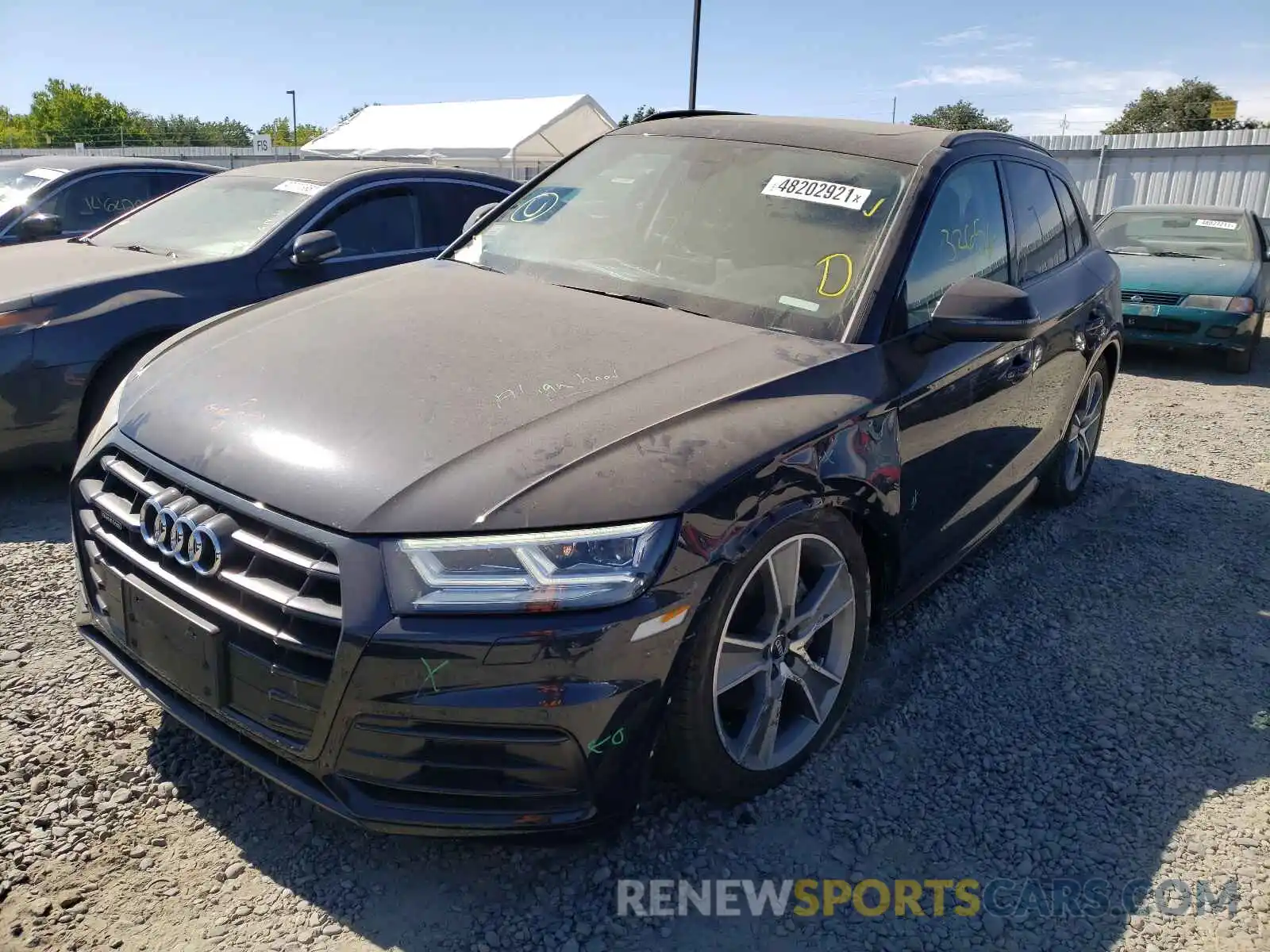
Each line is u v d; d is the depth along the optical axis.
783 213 3.11
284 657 1.98
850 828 2.44
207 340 2.73
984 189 3.53
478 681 1.88
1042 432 4.04
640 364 2.44
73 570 3.60
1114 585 4.00
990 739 2.86
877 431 2.58
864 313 2.76
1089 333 4.30
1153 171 17.83
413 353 2.46
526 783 1.97
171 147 28.06
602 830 2.05
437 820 1.95
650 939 2.07
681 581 2.01
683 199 3.29
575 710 1.92
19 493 4.41
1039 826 2.49
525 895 2.17
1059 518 4.76
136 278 4.50
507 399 2.23
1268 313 12.30
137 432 2.36
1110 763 2.77
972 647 3.43
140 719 2.69
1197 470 5.64
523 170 24.11
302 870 2.20
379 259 5.48
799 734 2.58
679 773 2.27
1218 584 4.04
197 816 2.34
